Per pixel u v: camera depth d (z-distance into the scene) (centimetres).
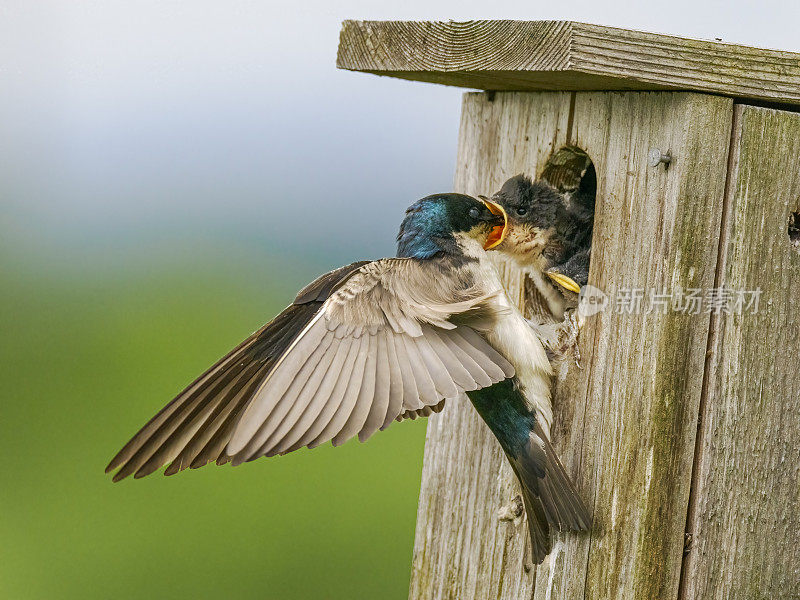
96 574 1113
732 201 643
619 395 656
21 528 1189
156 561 1130
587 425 671
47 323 1421
